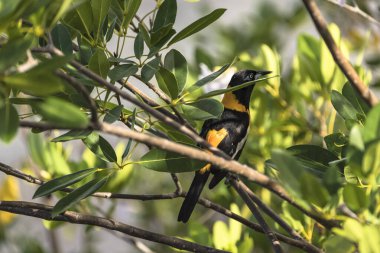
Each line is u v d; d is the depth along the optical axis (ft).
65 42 28.45
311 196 22.91
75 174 28.35
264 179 23.31
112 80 28.19
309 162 28.63
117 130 20.99
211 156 22.49
